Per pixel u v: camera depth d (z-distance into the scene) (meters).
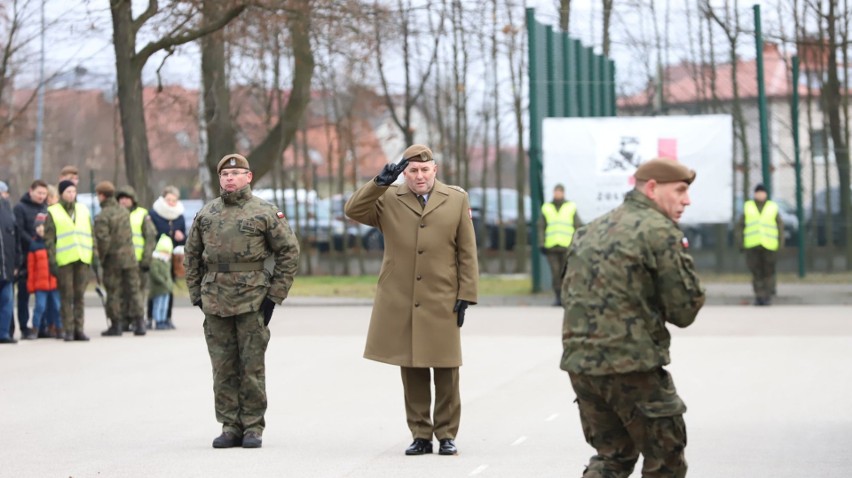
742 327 43.84
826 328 43.38
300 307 57.75
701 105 70.00
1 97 91.88
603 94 68.25
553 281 56.34
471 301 21.78
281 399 28.47
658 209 15.18
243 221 22.41
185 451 22.23
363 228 86.44
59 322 42.62
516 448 22.19
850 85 85.62
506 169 115.38
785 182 74.44
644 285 14.74
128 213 42.78
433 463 20.81
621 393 14.80
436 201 22.00
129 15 63.38
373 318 22.12
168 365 34.94
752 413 25.64
